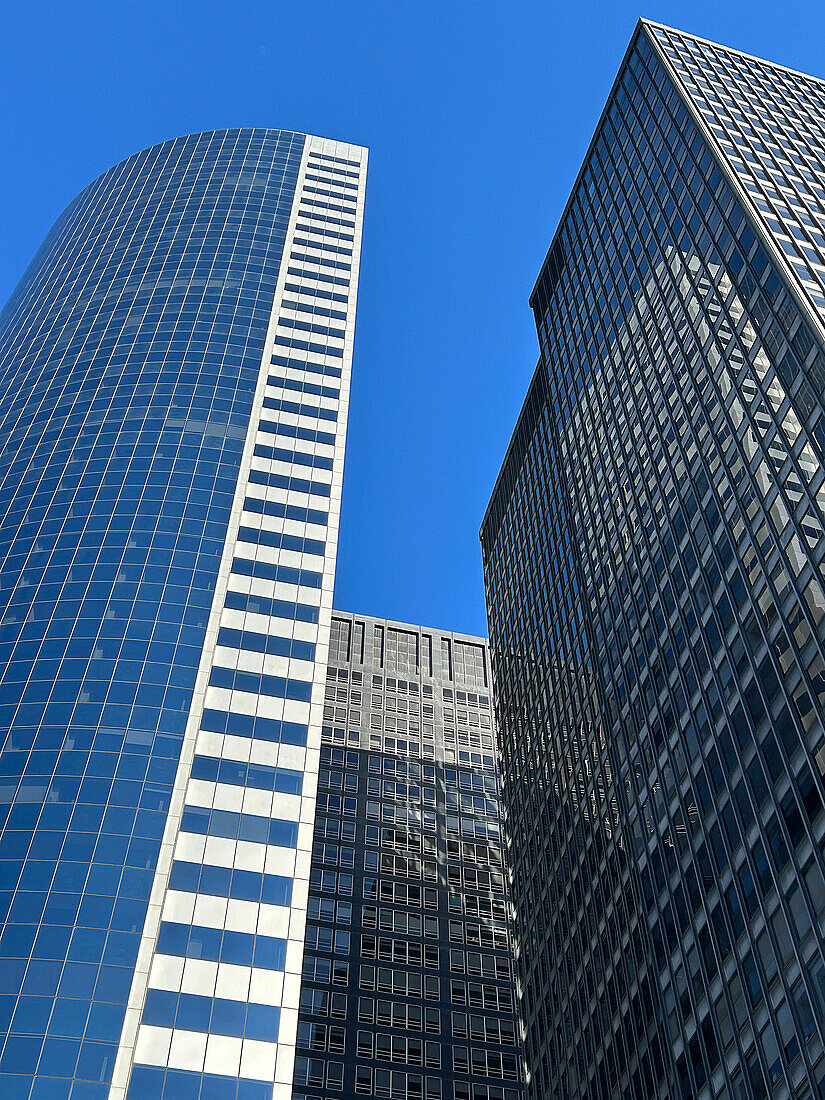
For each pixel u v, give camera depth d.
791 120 107.25
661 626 86.31
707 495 82.81
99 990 57.59
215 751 71.88
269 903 64.38
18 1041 54.62
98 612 79.88
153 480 92.56
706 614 79.19
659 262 101.19
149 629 78.94
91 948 59.28
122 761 69.44
